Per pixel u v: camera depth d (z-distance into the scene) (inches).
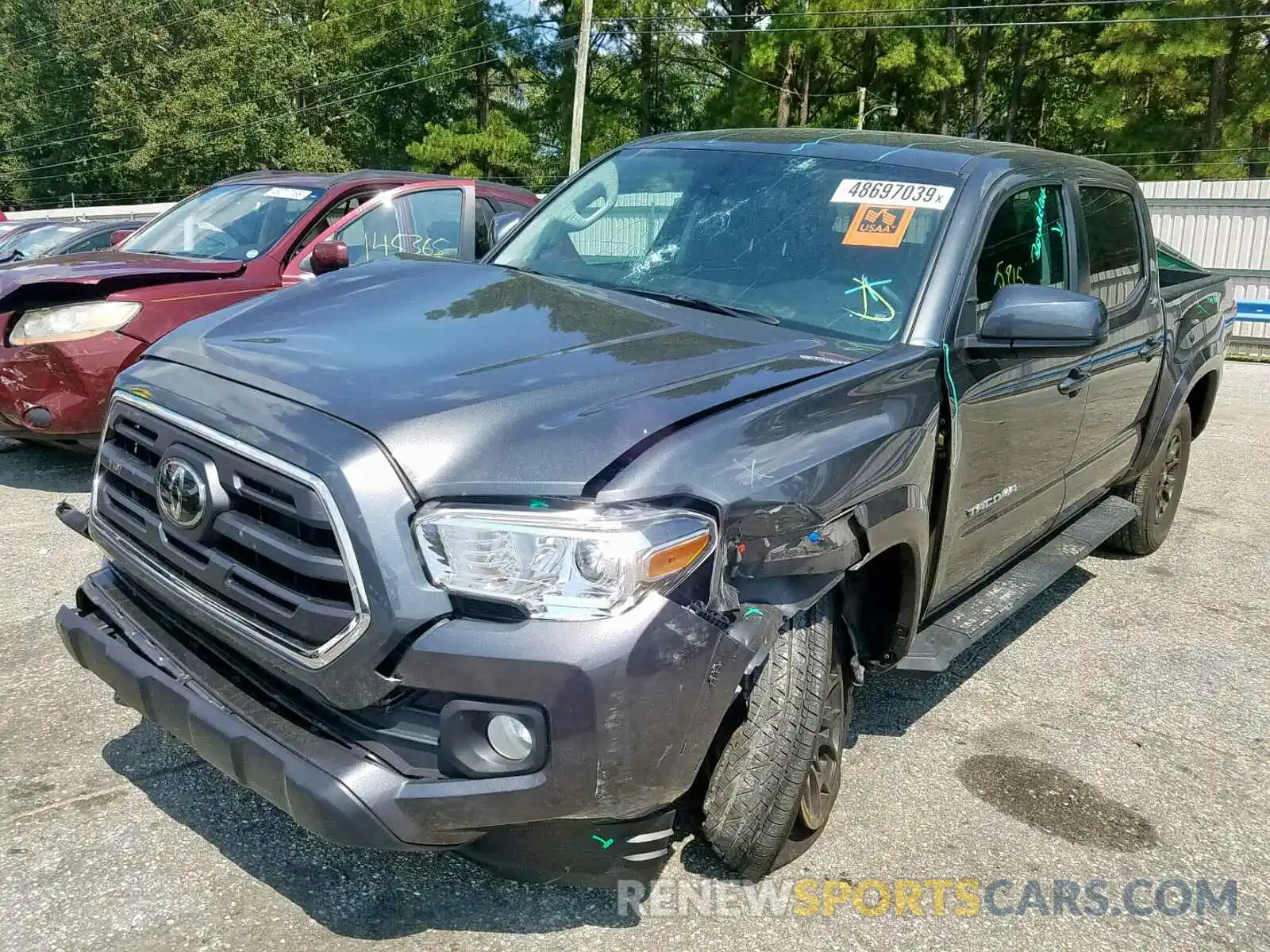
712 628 90.5
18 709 141.3
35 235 557.6
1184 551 248.1
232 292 239.5
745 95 1507.1
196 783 126.3
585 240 156.4
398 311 121.4
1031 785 140.9
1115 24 1373.0
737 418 99.7
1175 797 141.0
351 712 91.3
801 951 105.3
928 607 134.0
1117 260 181.6
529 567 85.7
